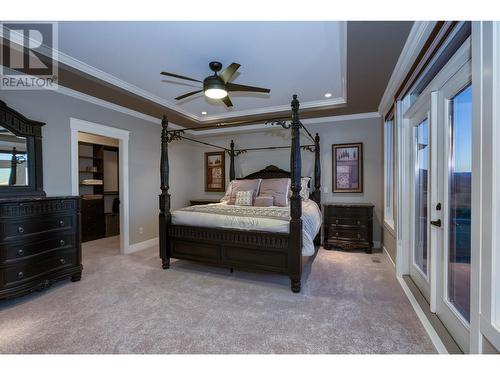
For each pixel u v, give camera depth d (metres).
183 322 2.03
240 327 1.96
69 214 2.84
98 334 1.87
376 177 4.33
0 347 1.72
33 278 2.48
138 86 3.40
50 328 1.94
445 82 1.86
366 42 2.12
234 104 4.14
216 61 2.68
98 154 5.59
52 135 3.11
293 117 2.69
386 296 2.46
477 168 1.19
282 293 2.56
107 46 2.40
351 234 4.07
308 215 3.18
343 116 4.46
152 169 4.64
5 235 2.29
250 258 2.88
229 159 5.53
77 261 2.91
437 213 2.01
